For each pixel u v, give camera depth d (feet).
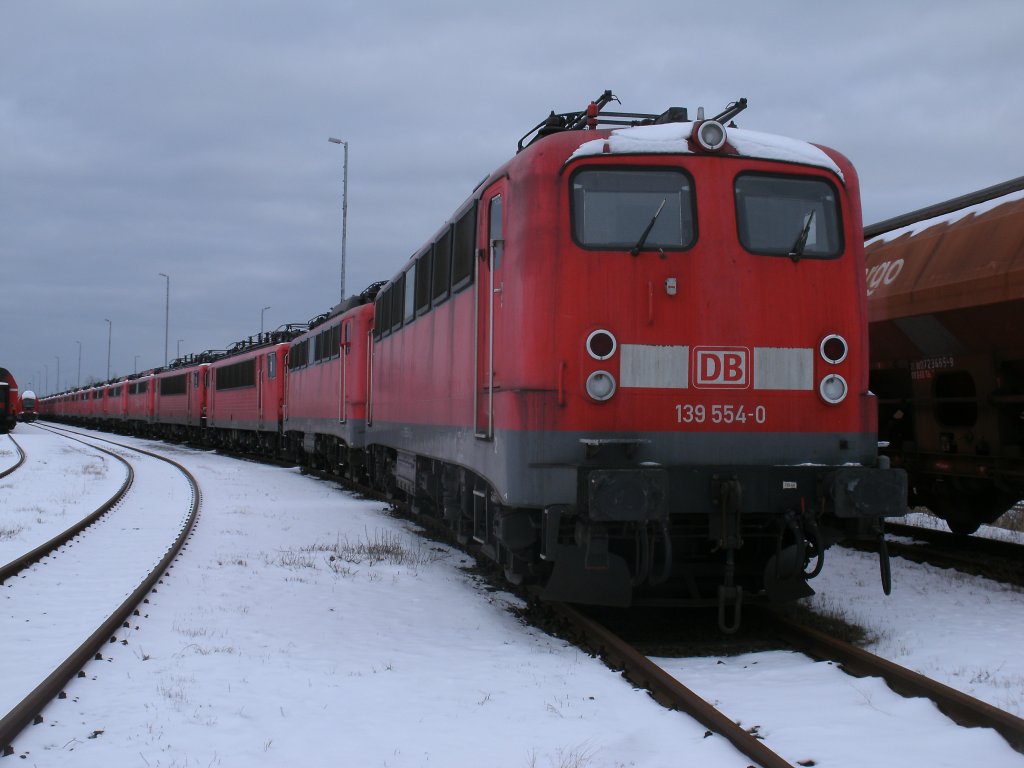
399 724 16.05
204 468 89.61
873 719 15.94
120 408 214.48
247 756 14.52
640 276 21.98
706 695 17.58
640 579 21.17
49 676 17.71
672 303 21.98
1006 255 27.76
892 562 32.65
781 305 22.30
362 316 59.57
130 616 24.34
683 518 23.66
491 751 14.66
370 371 54.19
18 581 29.50
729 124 25.05
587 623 22.53
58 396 364.38
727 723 14.82
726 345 22.00
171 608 25.57
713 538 21.61
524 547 24.02
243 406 111.45
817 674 18.88
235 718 16.31
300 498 59.77
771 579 22.47
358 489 65.00
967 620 23.70
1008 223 28.32
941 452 33.76
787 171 22.85
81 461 98.17
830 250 22.86
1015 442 30.60
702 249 22.15
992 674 18.88
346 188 102.83
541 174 22.24
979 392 31.12
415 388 37.06
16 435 174.91
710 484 21.40
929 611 24.86
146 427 193.57
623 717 16.35
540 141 22.72
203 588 28.35
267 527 43.83
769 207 22.75
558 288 21.84
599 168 22.38
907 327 32.55
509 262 23.00
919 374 33.94
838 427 22.34
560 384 21.54
